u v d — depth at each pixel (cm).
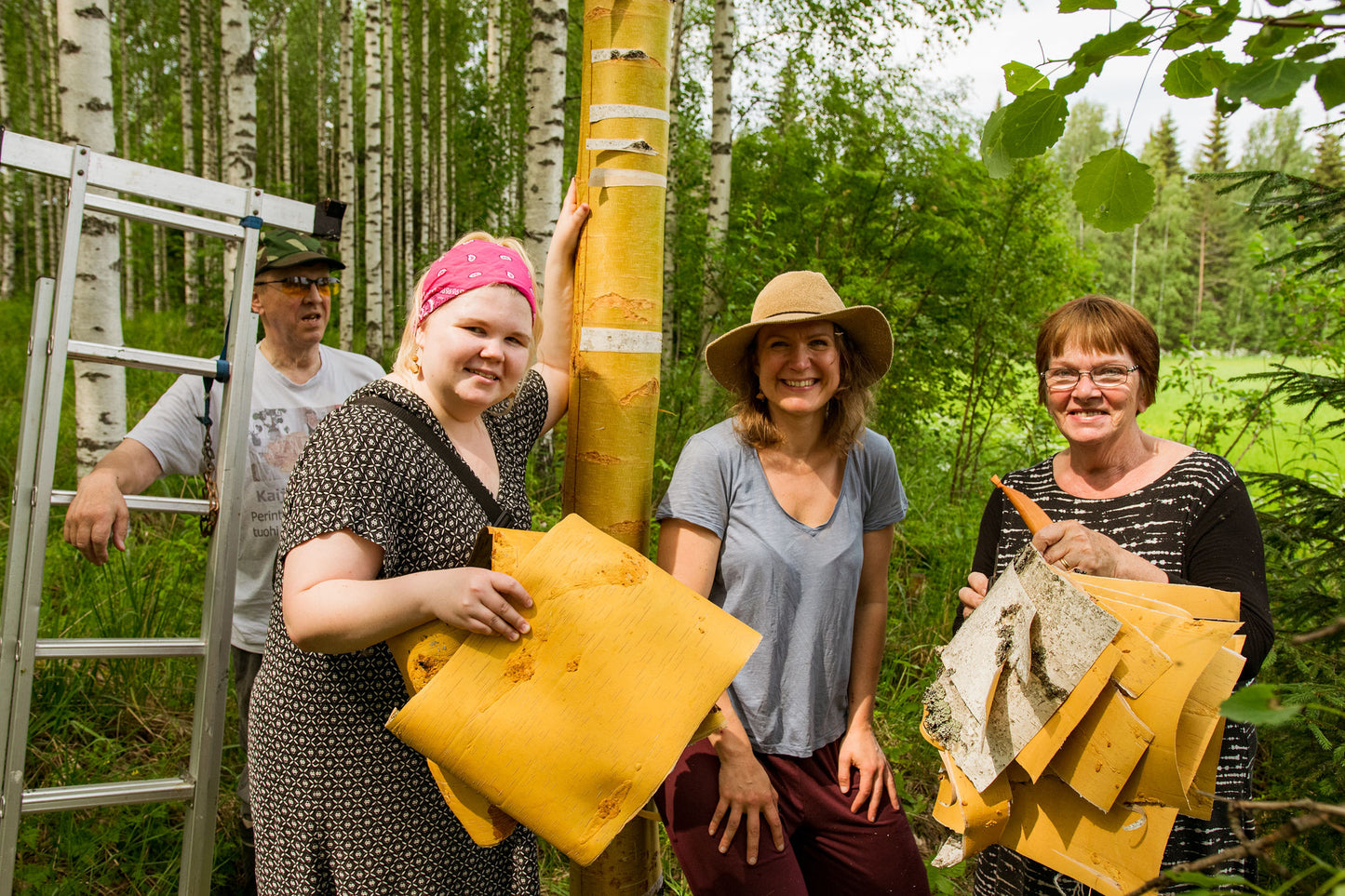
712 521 190
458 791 147
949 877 283
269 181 2177
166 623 364
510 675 141
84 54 459
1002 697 159
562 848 141
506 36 1524
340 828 155
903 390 674
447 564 156
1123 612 153
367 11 1154
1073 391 192
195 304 1664
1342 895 74
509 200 1267
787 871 184
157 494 512
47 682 317
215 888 261
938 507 575
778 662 192
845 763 198
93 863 255
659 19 181
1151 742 149
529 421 190
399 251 1817
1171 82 98
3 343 1125
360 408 155
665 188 188
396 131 2028
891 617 429
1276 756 231
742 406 201
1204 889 82
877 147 845
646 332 186
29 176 1892
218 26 1753
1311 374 256
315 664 155
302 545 144
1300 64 76
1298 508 251
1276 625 243
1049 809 165
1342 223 240
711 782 186
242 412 221
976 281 715
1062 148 4384
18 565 201
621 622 145
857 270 734
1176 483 185
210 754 214
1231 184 247
